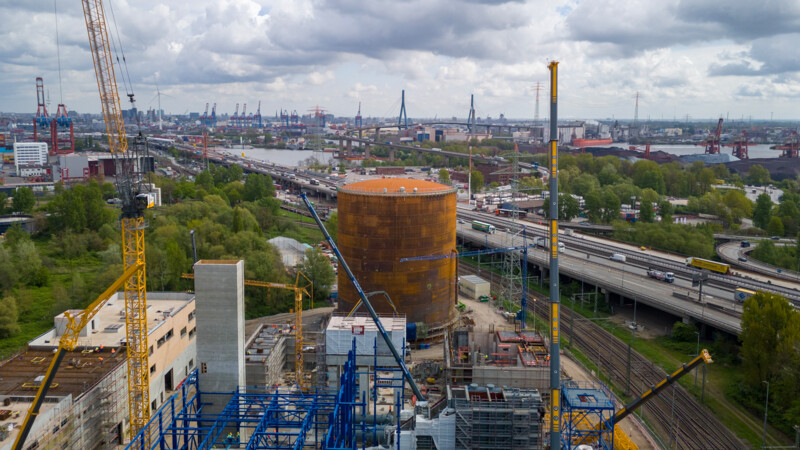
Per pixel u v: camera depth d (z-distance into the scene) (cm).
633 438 11744
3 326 17675
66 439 10225
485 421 9612
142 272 12306
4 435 9469
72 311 13938
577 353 16412
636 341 17325
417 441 9838
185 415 10562
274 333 15938
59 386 11138
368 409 12581
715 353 15862
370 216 16900
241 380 11856
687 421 12581
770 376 13200
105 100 12550
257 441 9700
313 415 10644
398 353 12538
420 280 17238
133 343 12050
